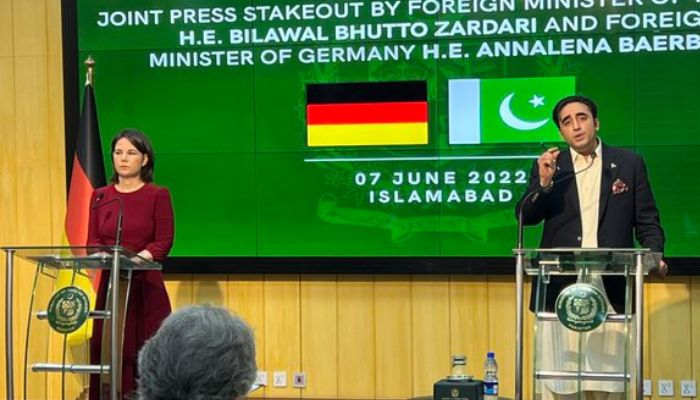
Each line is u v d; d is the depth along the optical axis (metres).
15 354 5.12
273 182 4.92
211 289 5.02
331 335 4.93
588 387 2.93
